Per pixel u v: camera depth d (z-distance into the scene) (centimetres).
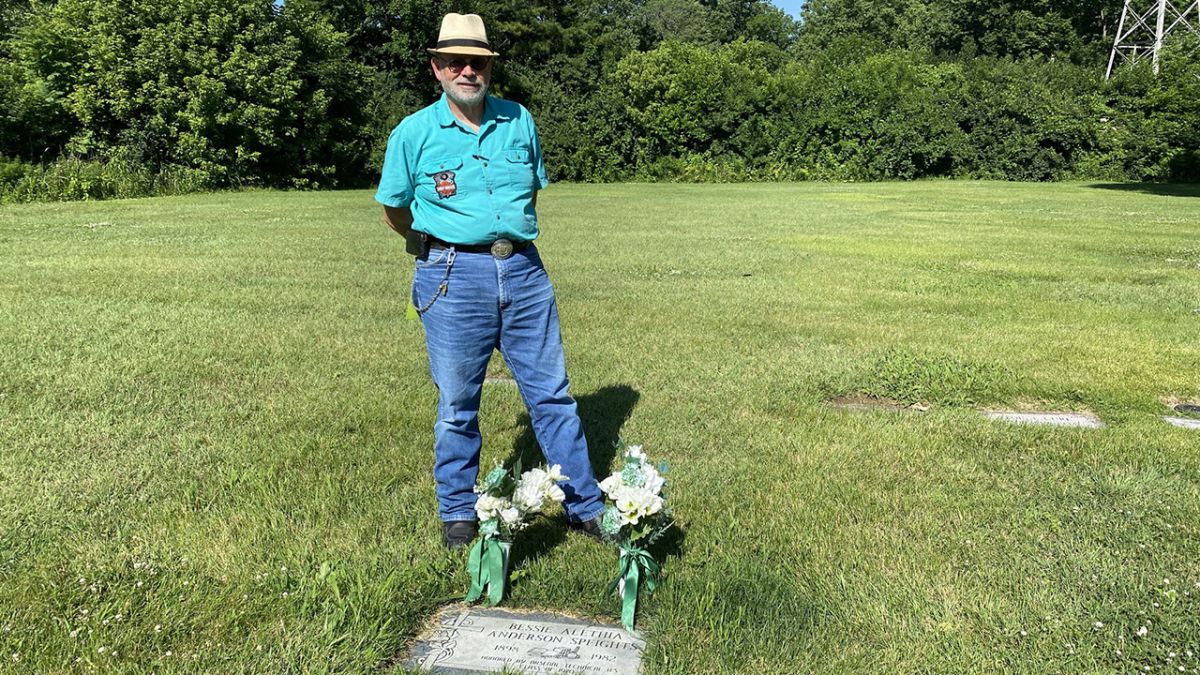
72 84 2202
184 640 233
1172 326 632
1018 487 341
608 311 672
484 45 261
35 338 554
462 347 278
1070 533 300
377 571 270
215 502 320
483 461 364
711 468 359
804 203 1955
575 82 3641
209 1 2312
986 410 452
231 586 259
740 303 709
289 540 290
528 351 288
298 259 930
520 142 276
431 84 3566
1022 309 693
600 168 3225
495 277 273
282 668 223
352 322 620
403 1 3341
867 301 723
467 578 269
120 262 891
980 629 242
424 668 228
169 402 434
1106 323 644
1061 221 1484
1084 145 3098
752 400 450
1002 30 4912
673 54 3241
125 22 2223
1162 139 2878
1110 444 387
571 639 243
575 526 306
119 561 273
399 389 464
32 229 1222
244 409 424
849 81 3228
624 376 491
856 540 294
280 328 597
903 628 243
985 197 2152
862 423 418
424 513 313
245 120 2355
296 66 2573
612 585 256
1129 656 230
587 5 4472
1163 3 3359
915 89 3203
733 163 3231
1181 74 2809
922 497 330
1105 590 261
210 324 606
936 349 557
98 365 495
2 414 411
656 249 1065
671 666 226
